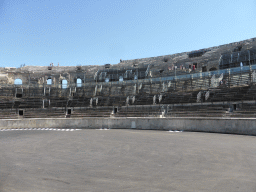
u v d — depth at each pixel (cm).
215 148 1288
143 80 4225
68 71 5403
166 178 732
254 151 1177
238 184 661
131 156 1106
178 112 2966
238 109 2550
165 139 1758
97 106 3941
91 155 1150
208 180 704
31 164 959
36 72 5188
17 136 2173
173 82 3856
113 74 5078
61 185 675
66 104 4219
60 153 1223
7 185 680
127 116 3328
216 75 3362
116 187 650
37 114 3888
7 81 4853
